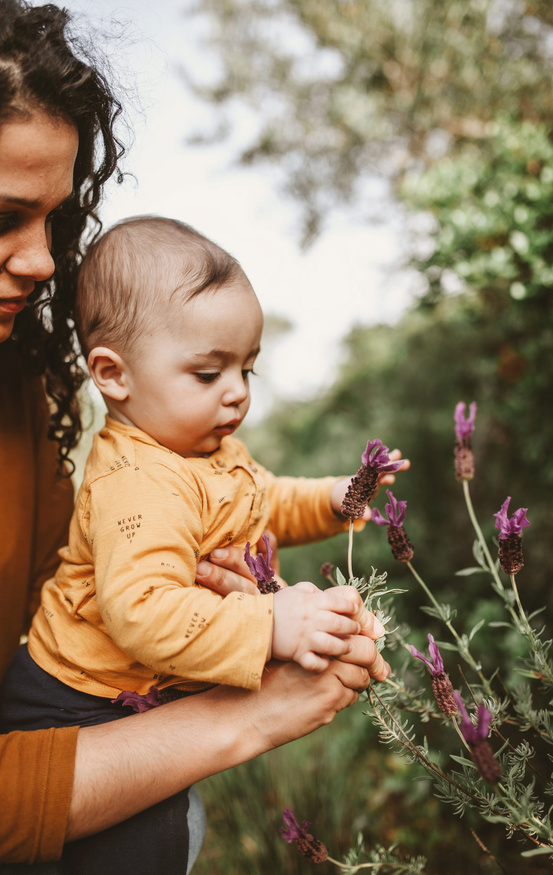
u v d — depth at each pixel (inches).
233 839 76.5
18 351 52.1
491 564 44.3
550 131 96.8
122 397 46.7
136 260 46.4
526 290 82.9
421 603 112.0
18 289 38.6
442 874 70.1
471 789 39.7
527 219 81.4
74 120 37.6
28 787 35.4
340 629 36.5
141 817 39.7
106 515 41.5
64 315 52.0
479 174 90.8
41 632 45.9
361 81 118.5
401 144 123.6
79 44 42.6
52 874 38.4
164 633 36.4
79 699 43.2
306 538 57.7
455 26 107.2
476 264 85.0
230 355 45.6
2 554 46.4
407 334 163.2
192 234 48.4
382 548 124.3
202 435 46.3
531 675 40.8
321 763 85.0
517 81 102.7
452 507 123.4
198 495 44.2
